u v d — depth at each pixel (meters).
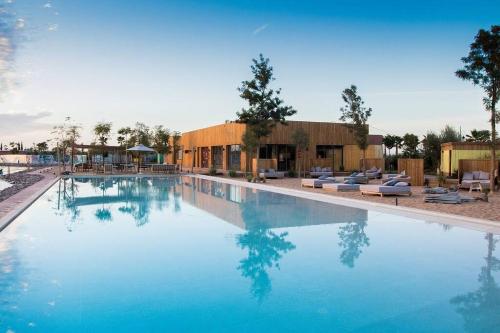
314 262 6.90
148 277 6.02
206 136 38.31
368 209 12.70
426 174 30.03
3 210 11.21
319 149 32.56
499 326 4.40
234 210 12.71
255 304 5.02
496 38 15.21
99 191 18.30
